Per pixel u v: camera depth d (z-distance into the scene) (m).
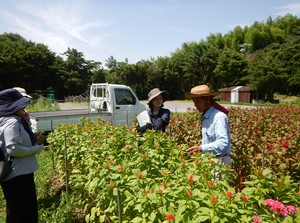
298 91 47.62
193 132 6.22
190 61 57.91
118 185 2.54
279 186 2.17
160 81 58.50
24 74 48.50
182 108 29.55
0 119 3.05
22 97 3.28
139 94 57.28
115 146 3.76
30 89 50.34
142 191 2.26
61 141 4.92
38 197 4.78
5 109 3.07
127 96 10.20
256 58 59.44
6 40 57.53
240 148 4.74
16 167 3.10
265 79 42.19
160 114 4.37
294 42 52.28
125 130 4.52
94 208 3.00
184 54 62.09
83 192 3.69
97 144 3.82
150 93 4.34
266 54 60.62
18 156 3.08
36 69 49.97
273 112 11.24
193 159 3.11
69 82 52.78
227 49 58.31
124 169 2.73
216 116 3.20
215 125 3.20
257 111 11.55
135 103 10.35
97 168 3.00
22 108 3.14
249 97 44.12
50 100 25.47
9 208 3.16
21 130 3.21
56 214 4.03
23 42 55.31
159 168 3.04
